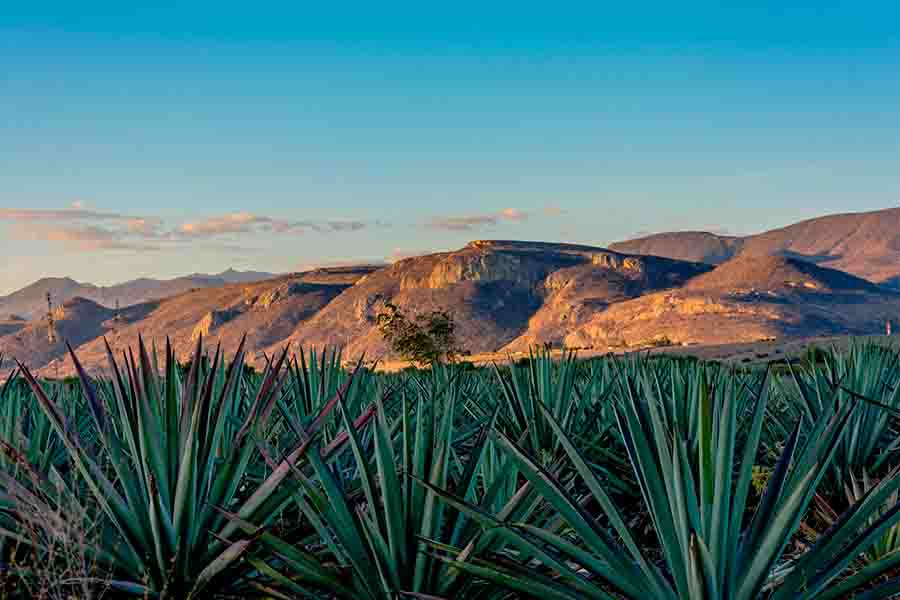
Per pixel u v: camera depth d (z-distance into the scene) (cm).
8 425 559
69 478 540
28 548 454
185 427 457
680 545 361
